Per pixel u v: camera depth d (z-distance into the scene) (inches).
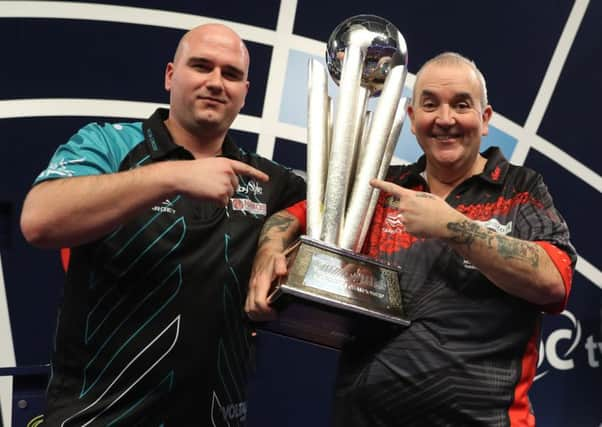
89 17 95.7
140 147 71.0
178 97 71.1
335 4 103.3
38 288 90.1
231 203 71.1
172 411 65.3
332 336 65.4
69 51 94.7
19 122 92.0
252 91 99.7
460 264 61.2
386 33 68.0
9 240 90.1
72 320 66.5
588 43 107.7
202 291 66.8
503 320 60.1
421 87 65.0
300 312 60.2
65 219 59.6
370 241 65.7
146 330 65.4
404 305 61.1
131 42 96.7
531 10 107.5
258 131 99.3
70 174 64.2
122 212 59.0
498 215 62.9
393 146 67.6
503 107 105.1
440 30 105.4
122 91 95.7
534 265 57.4
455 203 64.5
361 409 60.9
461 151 64.0
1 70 92.4
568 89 106.8
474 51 105.7
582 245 103.7
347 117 65.0
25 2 94.0
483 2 107.0
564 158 105.5
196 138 72.6
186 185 57.4
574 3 108.0
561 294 59.2
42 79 93.5
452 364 58.6
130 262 65.8
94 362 65.3
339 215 63.4
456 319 59.8
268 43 100.7
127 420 64.3
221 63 70.5
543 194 64.1
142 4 97.4
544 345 100.1
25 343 88.9
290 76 101.0
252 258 69.9
